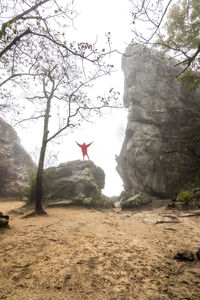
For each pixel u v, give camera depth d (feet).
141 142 50.72
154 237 14.12
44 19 12.10
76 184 35.94
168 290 7.06
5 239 13.28
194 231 15.48
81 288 7.30
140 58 58.13
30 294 6.88
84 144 46.88
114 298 6.64
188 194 31.83
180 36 32.24
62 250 11.35
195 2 29.30
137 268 8.94
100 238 13.87
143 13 12.65
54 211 27.37
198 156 44.16
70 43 11.75
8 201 45.93
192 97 49.52
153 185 45.75
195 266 9.05
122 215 24.76
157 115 50.65
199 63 31.37
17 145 65.36
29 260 9.85
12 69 17.75
